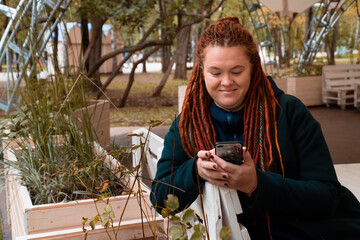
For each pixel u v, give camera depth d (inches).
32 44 120.4
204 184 56.2
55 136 112.7
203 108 63.2
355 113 393.1
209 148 62.1
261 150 59.8
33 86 126.1
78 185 93.2
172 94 682.8
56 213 79.4
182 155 65.0
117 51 465.7
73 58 109.0
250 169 52.4
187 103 63.9
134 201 84.3
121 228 73.9
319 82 442.9
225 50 56.2
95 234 72.2
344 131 306.3
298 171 61.5
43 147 104.0
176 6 426.9
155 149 99.0
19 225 89.6
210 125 63.2
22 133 115.6
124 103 529.0
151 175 106.5
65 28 107.7
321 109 423.8
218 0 711.7
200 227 48.5
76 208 80.6
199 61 61.4
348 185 130.7
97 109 216.8
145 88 801.6
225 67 56.5
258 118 60.7
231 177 52.2
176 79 1026.1
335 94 433.4
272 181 54.7
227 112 62.3
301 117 61.6
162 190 61.5
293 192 56.1
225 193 53.2
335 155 235.5
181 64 1025.5
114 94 678.5
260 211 61.1
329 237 59.4
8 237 126.0
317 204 57.7
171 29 456.4
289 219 60.3
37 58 124.6
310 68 477.1
